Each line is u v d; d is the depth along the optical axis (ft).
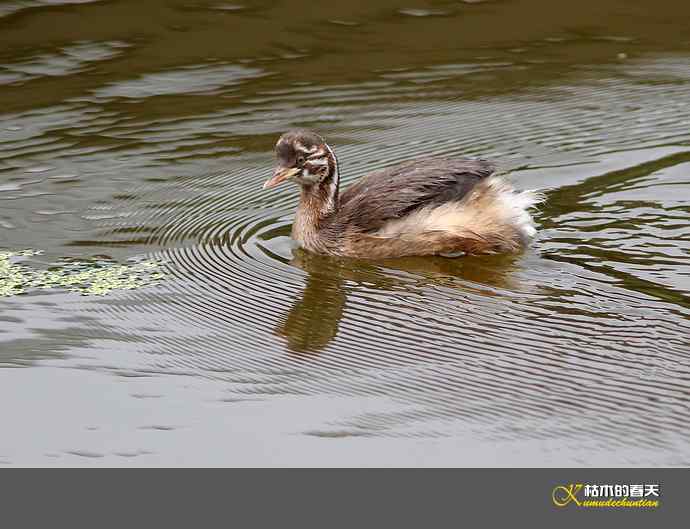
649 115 60.70
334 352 38.52
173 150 57.67
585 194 51.47
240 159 56.75
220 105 62.75
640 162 54.95
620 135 58.29
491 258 45.91
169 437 33.78
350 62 68.08
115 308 41.75
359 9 75.00
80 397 35.88
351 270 45.34
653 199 50.67
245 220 50.67
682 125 59.31
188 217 50.62
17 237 48.21
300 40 70.69
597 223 48.37
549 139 58.13
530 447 32.68
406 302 42.22
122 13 73.82
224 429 34.09
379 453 32.71
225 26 72.28
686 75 65.87
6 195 52.65
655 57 68.39
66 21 72.49
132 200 52.26
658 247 45.88
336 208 47.47
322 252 47.11
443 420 34.12
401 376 36.76
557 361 37.24
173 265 45.70
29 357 38.14
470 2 75.82
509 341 38.75
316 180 47.03
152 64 67.56
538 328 39.63
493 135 58.85
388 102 63.16
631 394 35.12
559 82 65.41
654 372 36.37
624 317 40.16
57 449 33.32
